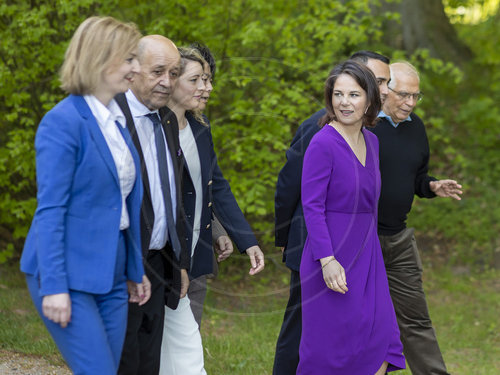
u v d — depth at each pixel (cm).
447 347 714
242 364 563
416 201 1173
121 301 326
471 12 1717
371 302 397
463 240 1077
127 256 333
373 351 398
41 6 690
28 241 308
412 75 459
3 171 768
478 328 785
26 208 738
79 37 303
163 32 730
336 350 395
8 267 830
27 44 741
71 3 683
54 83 722
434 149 1314
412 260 482
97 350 299
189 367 395
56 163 291
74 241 299
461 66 1510
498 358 691
